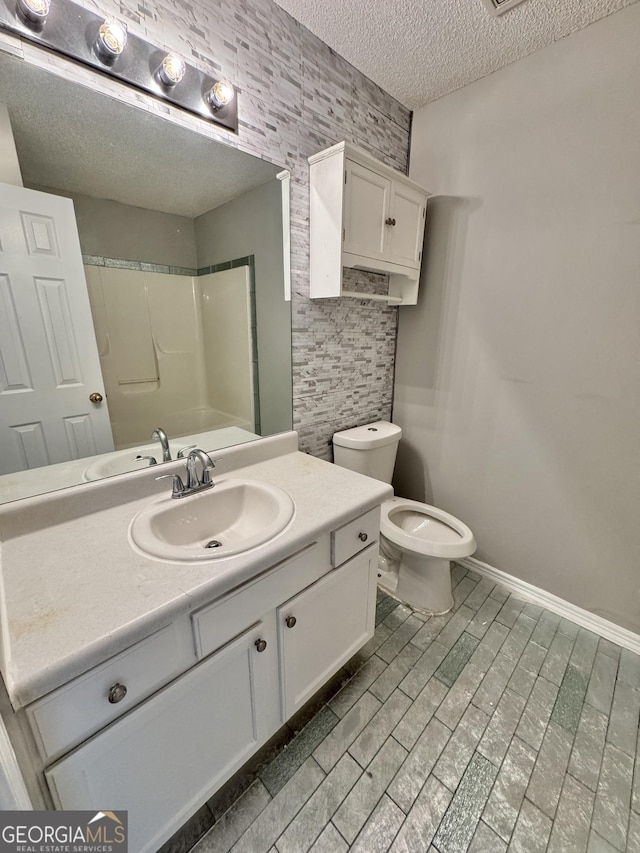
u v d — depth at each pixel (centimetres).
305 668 108
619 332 137
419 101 171
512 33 129
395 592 176
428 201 182
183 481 121
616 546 150
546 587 172
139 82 96
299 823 94
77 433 103
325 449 182
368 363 193
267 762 107
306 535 93
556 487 162
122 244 104
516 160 150
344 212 134
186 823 93
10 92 82
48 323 95
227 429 138
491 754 110
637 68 120
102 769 67
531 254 153
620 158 127
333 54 139
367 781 103
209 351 128
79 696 61
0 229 85
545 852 89
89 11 85
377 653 144
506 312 164
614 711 122
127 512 104
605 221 134
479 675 135
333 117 144
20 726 56
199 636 77
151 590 73
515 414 170
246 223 127
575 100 133
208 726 85
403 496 224
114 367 108
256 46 116
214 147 115
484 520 190
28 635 62
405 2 116
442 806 97
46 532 93
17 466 94
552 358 154
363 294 157
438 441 201
